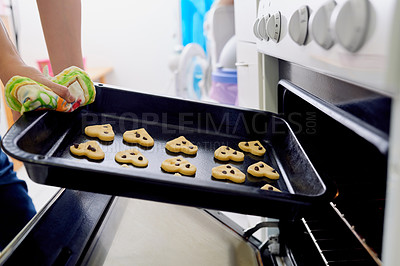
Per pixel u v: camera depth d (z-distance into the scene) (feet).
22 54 9.25
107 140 2.64
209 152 2.69
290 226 2.49
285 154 2.54
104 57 9.95
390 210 0.93
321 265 2.24
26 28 9.10
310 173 2.05
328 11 1.38
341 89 1.74
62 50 3.01
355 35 1.18
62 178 1.66
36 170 1.64
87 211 2.09
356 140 1.94
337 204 2.28
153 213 2.44
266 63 3.02
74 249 1.77
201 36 9.47
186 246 2.28
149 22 9.66
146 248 2.13
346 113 1.68
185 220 2.51
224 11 6.64
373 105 1.42
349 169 2.08
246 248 2.50
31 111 2.19
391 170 0.93
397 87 0.90
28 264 1.53
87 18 9.62
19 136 1.87
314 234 2.45
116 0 9.51
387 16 1.02
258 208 1.69
